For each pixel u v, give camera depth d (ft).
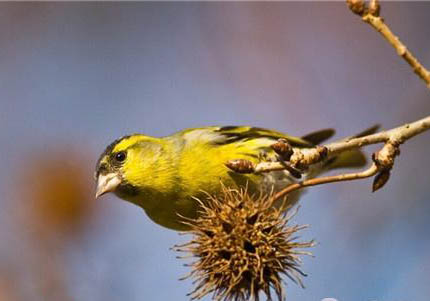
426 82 25.14
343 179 26.63
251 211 28.32
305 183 27.25
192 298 28.63
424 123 26.05
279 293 28.07
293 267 28.32
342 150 26.61
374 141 26.35
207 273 28.63
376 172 26.18
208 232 28.71
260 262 27.84
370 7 25.48
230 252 28.14
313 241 28.43
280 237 28.22
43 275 39.22
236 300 28.50
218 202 28.96
